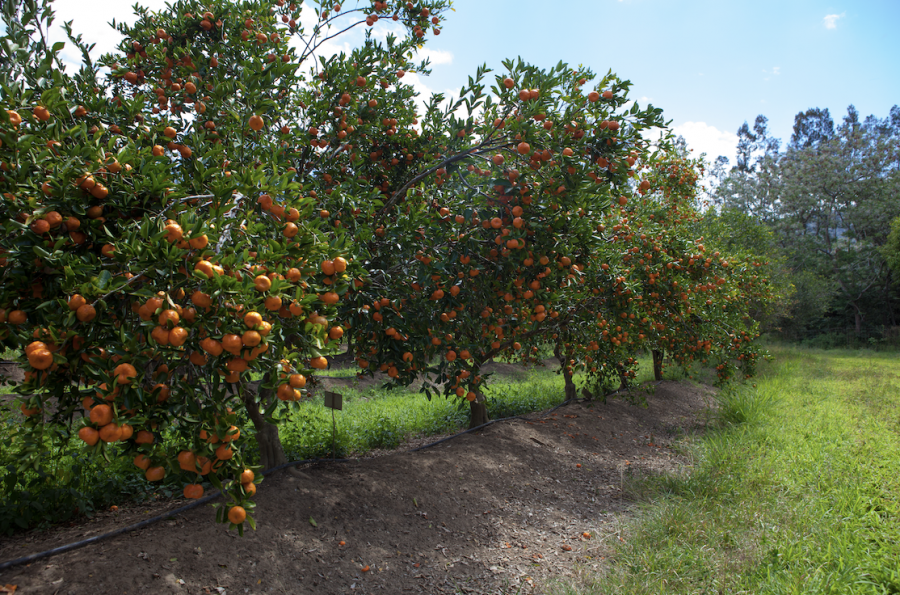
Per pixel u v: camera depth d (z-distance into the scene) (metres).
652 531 3.99
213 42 4.42
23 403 2.08
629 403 8.81
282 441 5.53
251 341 1.85
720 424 7.57
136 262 1.99
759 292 11.99
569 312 6.12
